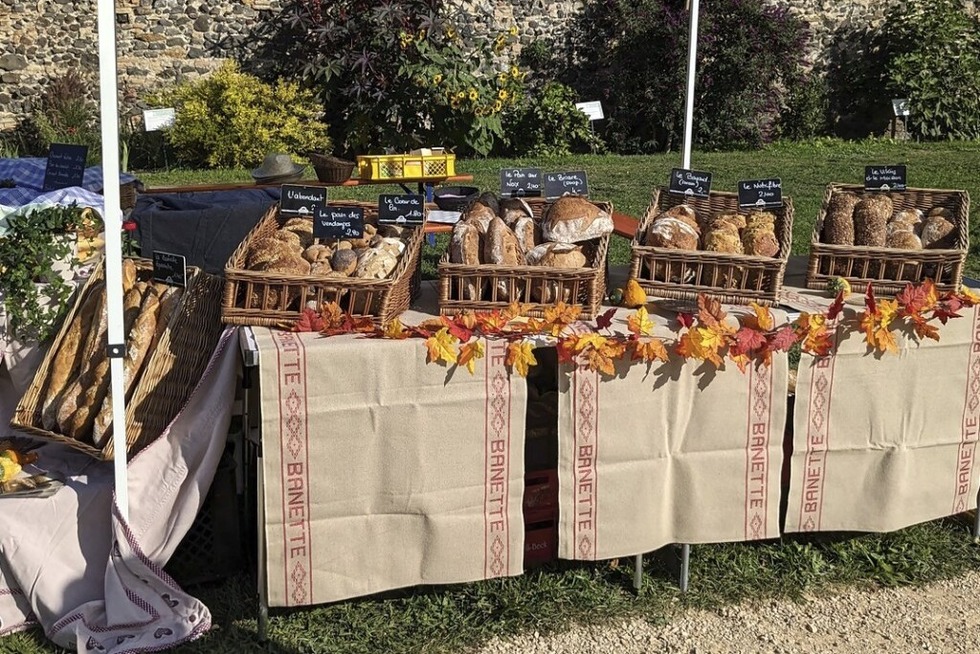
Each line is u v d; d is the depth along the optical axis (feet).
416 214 10.55
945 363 10.72
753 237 10.34
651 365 9.74
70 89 38.06
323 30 36.55
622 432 9.82
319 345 8.95
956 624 10.40
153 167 36.91
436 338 9.12
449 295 9.77
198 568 10.64
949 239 10.68
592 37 43.50
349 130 38.14
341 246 10.09
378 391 9.11
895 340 10.33
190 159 36.58
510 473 9.71
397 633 9.97
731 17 41.42
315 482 9.15
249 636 9.77
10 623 9.82
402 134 38.01
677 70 41.37
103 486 9.91
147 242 14.52
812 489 10.66
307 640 9.75
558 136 41.11
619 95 42.78
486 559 9.83
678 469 10.19
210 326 10.49
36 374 10.28
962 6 45.91
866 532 11.96
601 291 10.03
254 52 39.78
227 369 9.56
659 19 41.42
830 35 46.11
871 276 10.76
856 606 10.70
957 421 10.99
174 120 35.81
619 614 10.39
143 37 38.78
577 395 9.61
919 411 10.76
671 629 10.21
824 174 34.58
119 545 9.43
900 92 44.98
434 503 9.53
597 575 10.94
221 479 10.45
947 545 11.82
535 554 10.82
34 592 9.66
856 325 10.20
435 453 9.40
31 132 38.50
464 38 42.09
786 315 10.12
